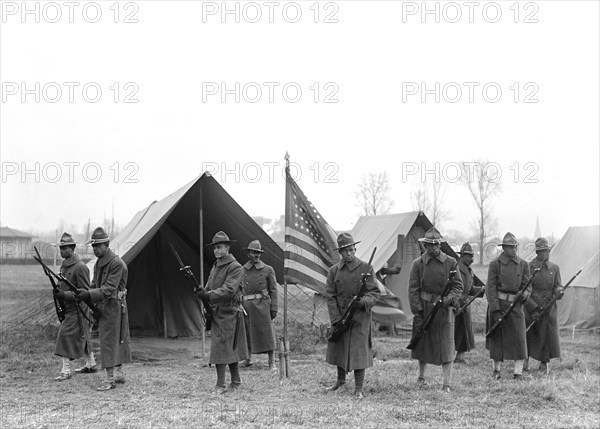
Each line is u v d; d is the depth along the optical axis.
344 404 7.54
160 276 14.08
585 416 7.14
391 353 11.67
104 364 8.41
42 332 13.26
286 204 9.29
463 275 10.84
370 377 9.21
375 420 6.84
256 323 10.28
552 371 10.05
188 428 6.53
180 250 14.00
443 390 8.33
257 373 9.76
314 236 9.33
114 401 7.74
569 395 8.12
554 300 9.98
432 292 8.46
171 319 14.07
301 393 8.20
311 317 16.16
